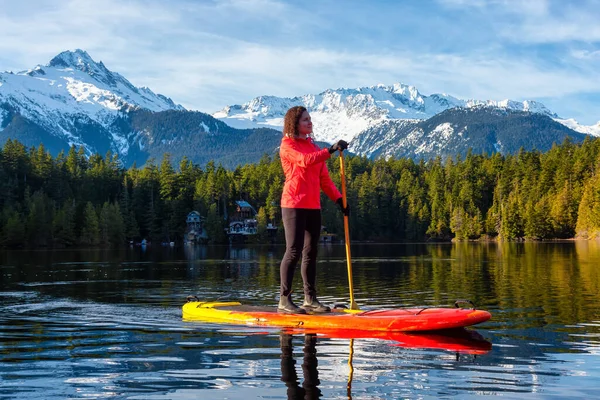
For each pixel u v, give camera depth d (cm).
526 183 12438
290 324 837
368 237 12781
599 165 10688
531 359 616
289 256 889
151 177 11838
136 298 1376
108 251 6888
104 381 533
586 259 3350
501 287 1598
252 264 3556
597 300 1222
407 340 718
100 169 12050
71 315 1012
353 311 871
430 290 1553
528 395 486
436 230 12500
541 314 995
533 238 10475
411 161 16262
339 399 476
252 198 13462
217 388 509
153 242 11262
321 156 863
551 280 1817
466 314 757
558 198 10631
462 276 2098
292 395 488
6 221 8325
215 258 4616
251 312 887
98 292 1558
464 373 555
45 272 2678
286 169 899
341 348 671
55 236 8900
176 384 522
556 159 12625
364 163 15738
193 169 13312
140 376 551
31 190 10456
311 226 896
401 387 509
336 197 941
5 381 536
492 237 11506
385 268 2773
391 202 13400
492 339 734
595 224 9469
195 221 11481
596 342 714
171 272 2686
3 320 952
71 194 10625
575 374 551
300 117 894
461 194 12975
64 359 628
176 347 686
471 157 14700
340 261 3625
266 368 579
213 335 762
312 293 906
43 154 11269
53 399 478
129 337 761
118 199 11712
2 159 10344
